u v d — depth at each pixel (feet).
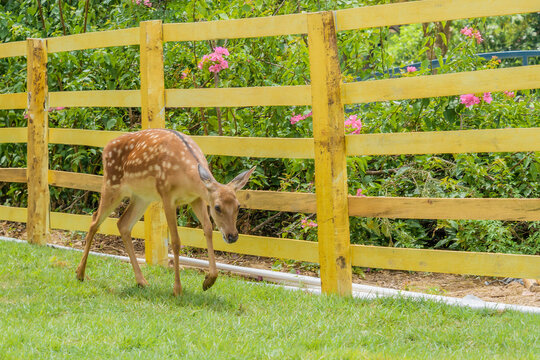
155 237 30.73
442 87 24.50
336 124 25.89
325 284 26.37
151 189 25.96
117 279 27.91
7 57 39.60
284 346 19.85
